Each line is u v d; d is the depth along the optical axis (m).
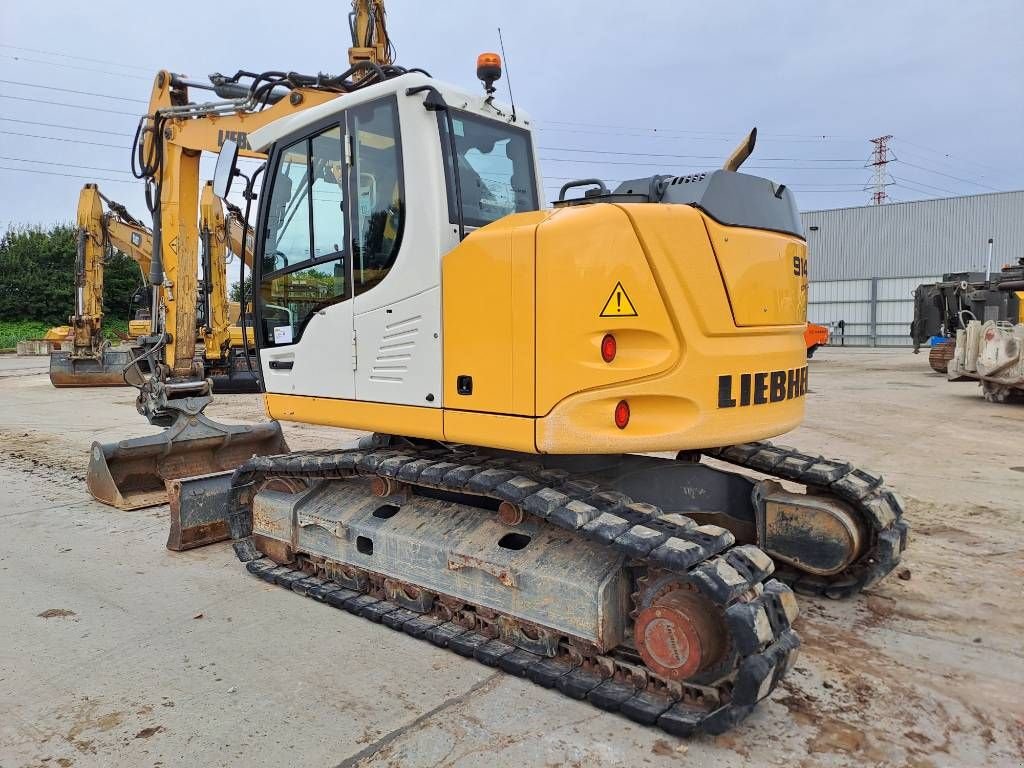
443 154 3.51
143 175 6.50
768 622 2.71
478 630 3.65
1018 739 2.81
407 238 3.56
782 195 3.75
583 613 3.12
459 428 3.39
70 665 3.50
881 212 36.03
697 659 2.75
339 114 3.90
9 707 3.13
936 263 34.97
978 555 4.84
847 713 2.99
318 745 2.82
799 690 3.17
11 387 16.44
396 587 3.98
